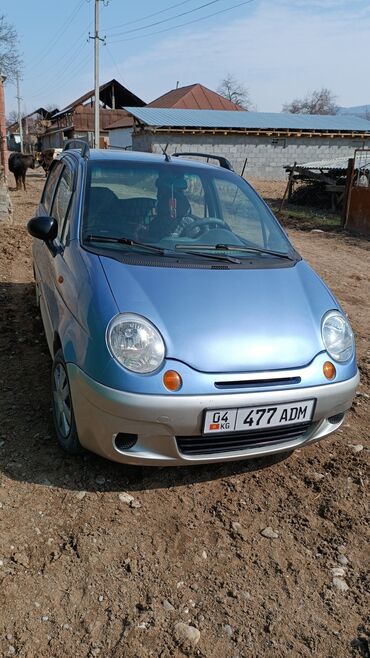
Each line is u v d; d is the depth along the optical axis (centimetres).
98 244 327
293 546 269
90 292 287
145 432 262
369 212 1354
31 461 314
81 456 320
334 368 293
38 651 206
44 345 478
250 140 2872
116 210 355
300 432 296
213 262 330
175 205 377
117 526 271
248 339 279
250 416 269
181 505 290
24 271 736
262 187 2544
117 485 301
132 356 261
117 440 273
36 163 3569
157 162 407
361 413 407
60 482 299
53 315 343
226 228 380
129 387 256
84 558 251
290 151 2953
